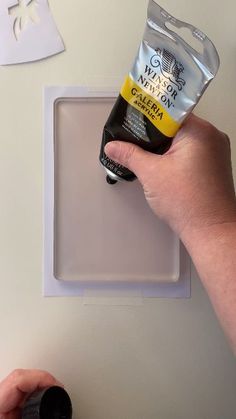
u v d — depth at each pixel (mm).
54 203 591
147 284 601
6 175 589
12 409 557
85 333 600
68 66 586
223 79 593
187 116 480
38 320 597
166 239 601
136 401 603
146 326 602
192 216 491
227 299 449
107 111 590
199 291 603
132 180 559
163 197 503
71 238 597
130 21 586
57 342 600
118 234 600
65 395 534
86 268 598
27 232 593
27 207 592
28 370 561
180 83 461
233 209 493
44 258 594
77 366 601
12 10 583
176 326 603
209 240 479
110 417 603
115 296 601
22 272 594
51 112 586
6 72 585
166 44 462
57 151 591
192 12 588
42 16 583
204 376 604
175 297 603
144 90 476
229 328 449
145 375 603
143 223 600
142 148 503
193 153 500
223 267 459
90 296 600
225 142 519
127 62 588
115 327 602
